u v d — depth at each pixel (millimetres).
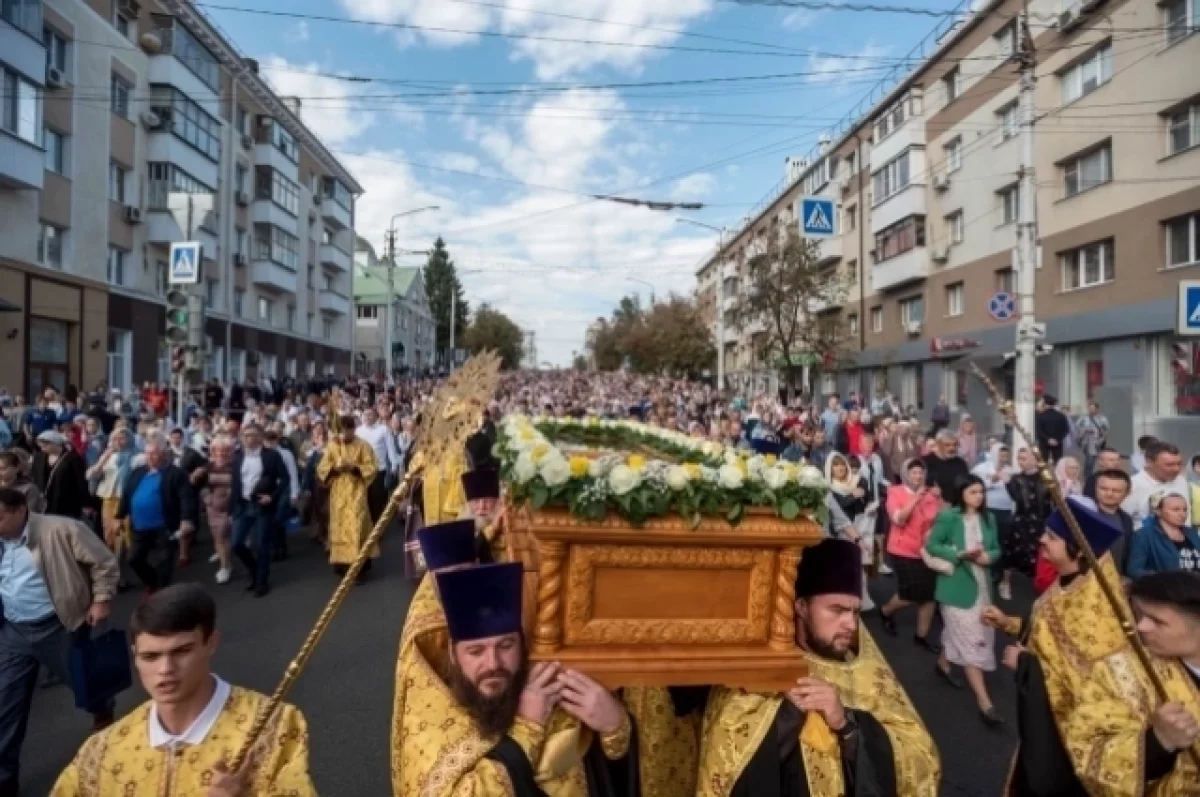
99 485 9547
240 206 37688
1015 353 13727
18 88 20625
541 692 1937
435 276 93500
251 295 38875
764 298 33125
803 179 44094
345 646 6711
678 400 29984
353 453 9219
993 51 26219
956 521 5547
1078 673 2598
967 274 28219
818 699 2096
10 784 4180
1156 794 2381
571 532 1952
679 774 2510
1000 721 5238
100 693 4078
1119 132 20547
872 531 8609
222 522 9188
